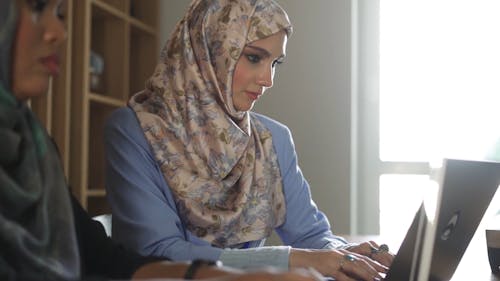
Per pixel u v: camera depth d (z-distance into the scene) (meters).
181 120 1.82
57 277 0.98
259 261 1.54
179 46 1.86
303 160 3.43
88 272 1.27
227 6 1.84
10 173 1.04
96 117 3.21
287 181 2.01
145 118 1.80
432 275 1.28
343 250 1.56
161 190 1.78
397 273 1.19
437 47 3.53
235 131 1.84
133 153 1.75
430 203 1.08
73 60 2.88
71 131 2.88
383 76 3.58
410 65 3.55
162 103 1.84
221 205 1.83
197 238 1.78
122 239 1.66
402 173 3.53
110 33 3.24
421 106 3.54
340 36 3.41
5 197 0.99
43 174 1.08
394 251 2.00
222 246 1.81
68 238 1.06
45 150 1.11
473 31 3.49
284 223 2.00
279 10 1.88
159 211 1.68
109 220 1.89
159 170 1.78
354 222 3.47
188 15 1.87
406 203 3.54
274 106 3.47
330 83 3.41
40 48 1.03
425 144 3.54
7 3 0.98
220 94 1.83
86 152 2.91
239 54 1.82
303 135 3.44
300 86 3.45
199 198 1.79
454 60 3.51
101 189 3.11
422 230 1.08
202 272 1.10
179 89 1.83
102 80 3.21
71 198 1.27
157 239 1.63
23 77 1.03
